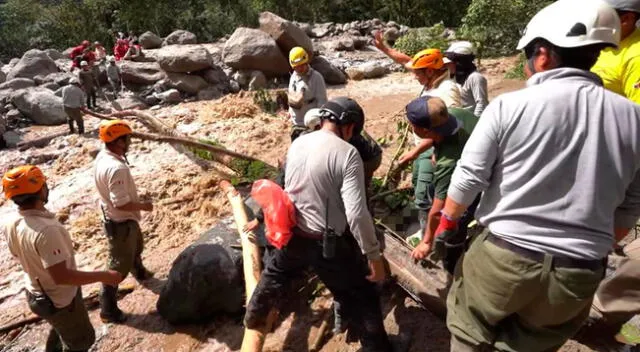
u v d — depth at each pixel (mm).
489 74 11680
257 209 4844
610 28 1998
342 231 3035
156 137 6305
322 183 2928
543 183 1993
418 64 4230
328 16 34844
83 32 32625
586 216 1971
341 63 13055
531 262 2039
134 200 4203
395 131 7961
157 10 29016
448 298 2615
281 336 3895
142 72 11234
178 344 4074
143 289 4781
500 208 2111
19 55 35562
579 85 1992
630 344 3137
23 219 3111
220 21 28438
